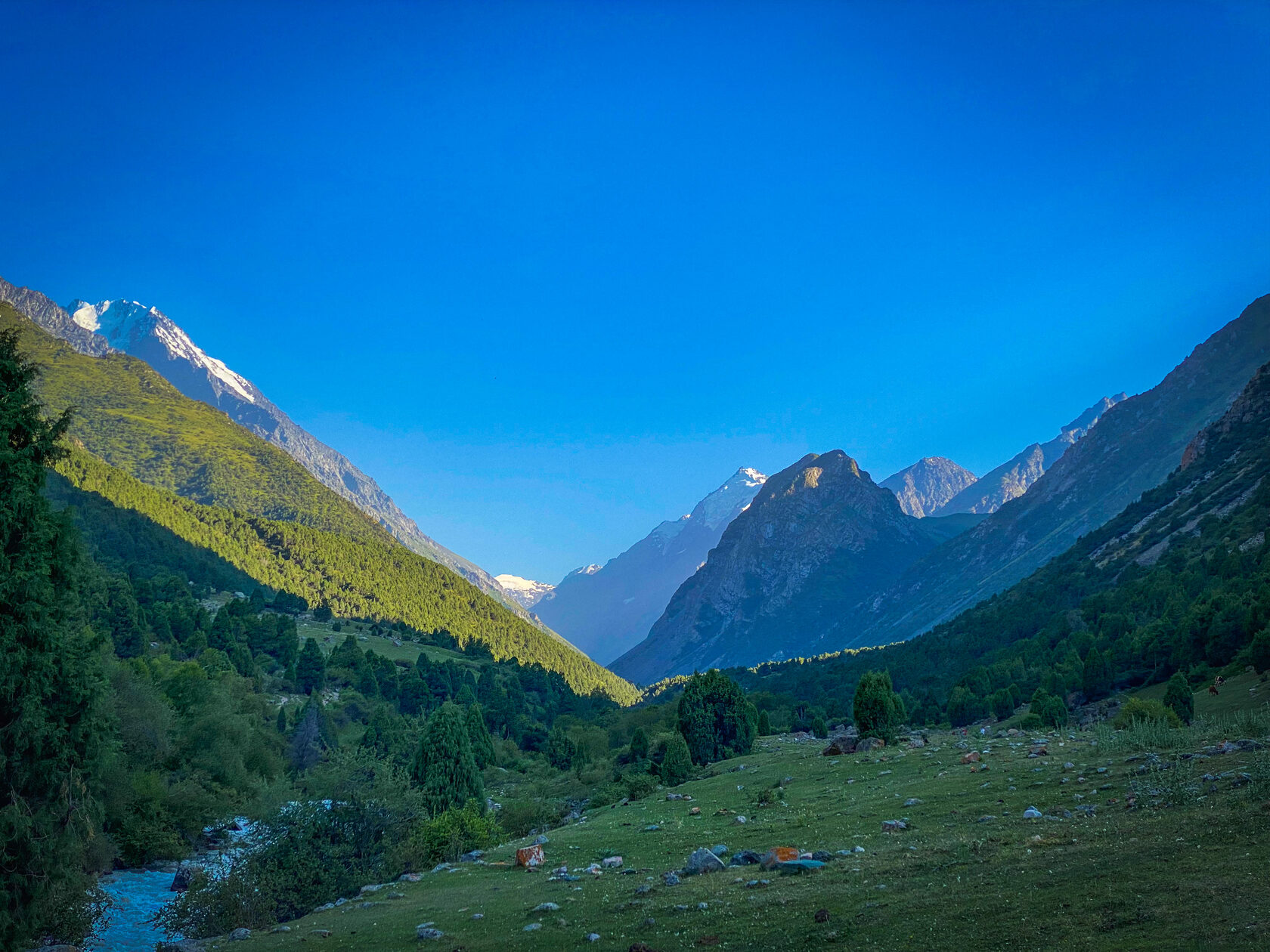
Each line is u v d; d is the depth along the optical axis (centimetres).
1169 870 1469
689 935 1753
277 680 16288
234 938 2764
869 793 3503
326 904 3384
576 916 2152
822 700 19162
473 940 2080
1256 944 1078
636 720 15162
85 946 3453
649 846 3188
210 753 7844
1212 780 2148
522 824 5331
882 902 1697
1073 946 1247
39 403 2838
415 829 4094
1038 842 1895
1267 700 6625
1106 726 4925
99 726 2997
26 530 2709
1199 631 10169
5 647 2580
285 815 3819
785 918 1739
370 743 11131
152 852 6019
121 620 12450
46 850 2692
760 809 3675
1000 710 11006
